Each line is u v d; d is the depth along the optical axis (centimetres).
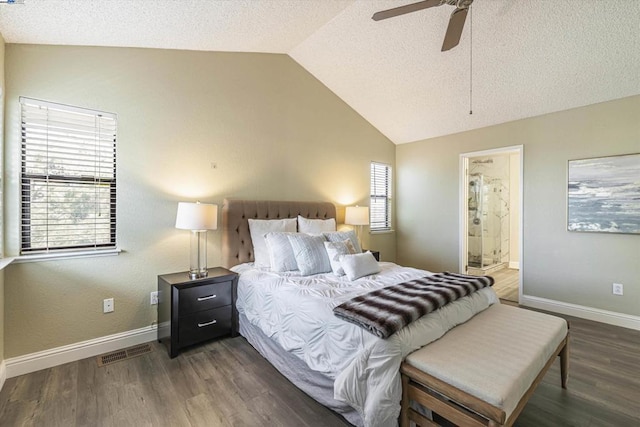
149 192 277
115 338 259
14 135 218
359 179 475
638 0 226
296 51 372
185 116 298
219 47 312
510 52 297
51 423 170
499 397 123
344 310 177
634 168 301
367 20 304
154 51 280
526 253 378
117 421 173
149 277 277
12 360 215
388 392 148
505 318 210
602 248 324
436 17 284
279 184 376
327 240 321
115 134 262
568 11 246
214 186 319
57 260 234
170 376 219
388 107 440
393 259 530
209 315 267
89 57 248
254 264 318
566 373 204
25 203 226
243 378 217
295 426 170
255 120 352
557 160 352
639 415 178
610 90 305
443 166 468
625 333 294
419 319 176
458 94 372
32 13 191
